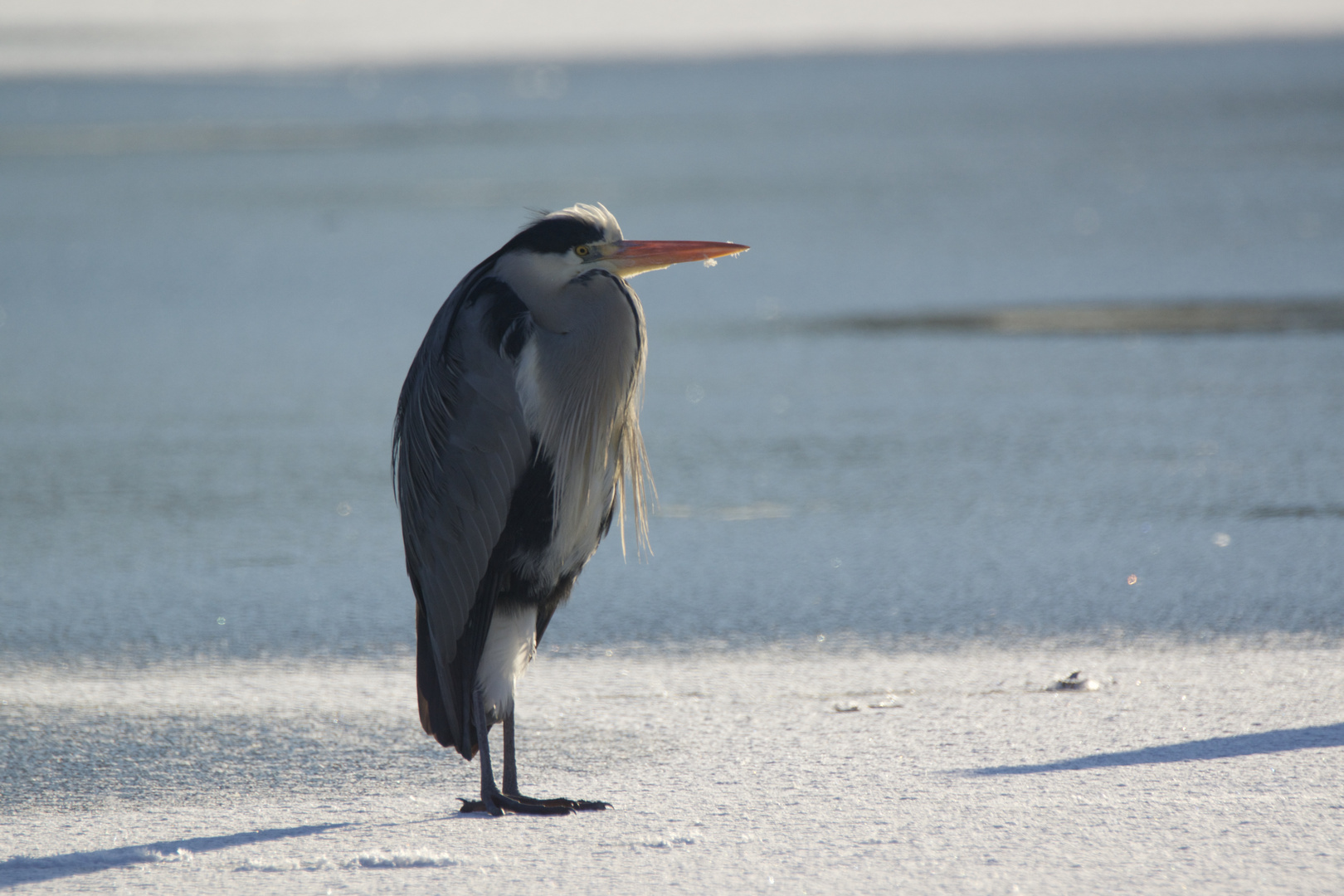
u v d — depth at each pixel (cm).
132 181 4497
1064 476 1405
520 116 7131
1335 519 1236
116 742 780
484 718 674
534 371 696
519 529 693
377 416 1722
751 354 2020
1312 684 823
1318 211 3244
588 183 4181
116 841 616
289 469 1502
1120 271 2625
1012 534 1227
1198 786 636
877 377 1864
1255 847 555
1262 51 11406
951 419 1647
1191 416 1627
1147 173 4094
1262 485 1348
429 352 713
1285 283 2445
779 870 546
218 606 1080
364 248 3100
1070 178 4031
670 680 892
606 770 717
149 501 1383
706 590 1105
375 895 534
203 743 779
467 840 605
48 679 911
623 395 730
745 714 809
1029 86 8256
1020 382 1817
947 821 599
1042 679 862
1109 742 719
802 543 1221
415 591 722
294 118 7262
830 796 646
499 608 695
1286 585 1062
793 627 1008
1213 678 845
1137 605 1030
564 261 723
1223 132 5231
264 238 3275
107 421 1709
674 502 1359
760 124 6216
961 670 891
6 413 1750
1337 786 629
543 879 546
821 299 2447
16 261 3005
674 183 4138
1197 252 2797
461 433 690
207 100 8531
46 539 1262
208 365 2009
